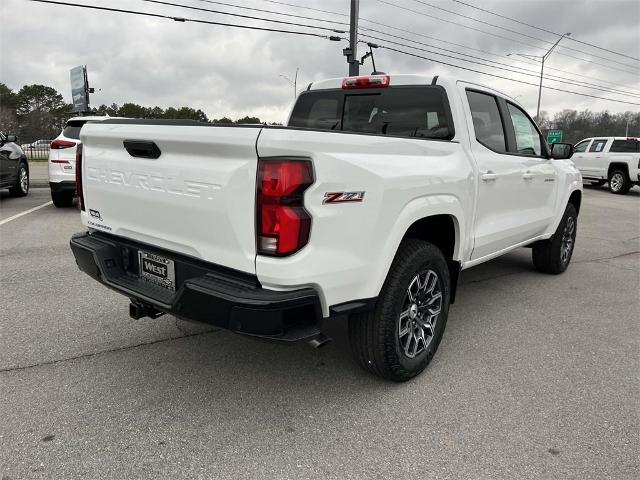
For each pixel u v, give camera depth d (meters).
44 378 3.14
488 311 4.61
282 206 2.27
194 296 2.43
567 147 5.11
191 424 2.70
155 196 2.76
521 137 4.71
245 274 2.44
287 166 2.25
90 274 3.21
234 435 2.61
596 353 3.71
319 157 2.34
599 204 14.62
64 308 4.34
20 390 2.99
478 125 3.96
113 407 2.84
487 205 3.95
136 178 2.86
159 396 2.97
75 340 3.71
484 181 3.81
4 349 3.53
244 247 2.38
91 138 3.20
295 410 2.86
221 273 2.52
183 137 2.51
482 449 2.53
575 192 6.07
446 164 3.32
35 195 12.32
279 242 2.29
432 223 3.51
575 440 2.62
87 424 2.67
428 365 3.43
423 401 2.98
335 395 3.03
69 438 2.54
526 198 4.73
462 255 3.60
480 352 3.70
